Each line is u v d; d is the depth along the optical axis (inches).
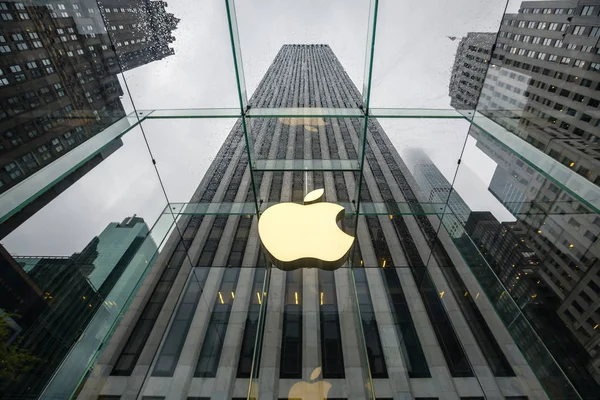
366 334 225.3
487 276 234.2
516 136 160.7
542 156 145.0
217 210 223.3
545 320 949.2
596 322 951.0
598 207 114.4
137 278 197.2
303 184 253.1
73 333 191.6
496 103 168.4
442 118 159.3
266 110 163.0
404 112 157.9
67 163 131.5
